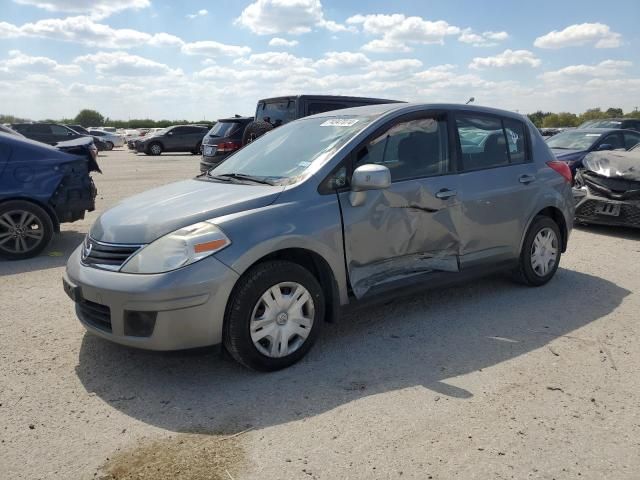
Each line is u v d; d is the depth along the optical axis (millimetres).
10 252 6820
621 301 5207
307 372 3775
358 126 4383
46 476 2707
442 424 3125
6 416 3236
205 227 3541
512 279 5652
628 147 11570
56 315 4863
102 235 3783
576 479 2664
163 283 3357
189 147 32875
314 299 3883
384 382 3627
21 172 6848
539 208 5395
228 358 3980
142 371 3799
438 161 4711
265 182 4145
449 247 4746
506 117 5387
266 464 2787
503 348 4152
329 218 3938
